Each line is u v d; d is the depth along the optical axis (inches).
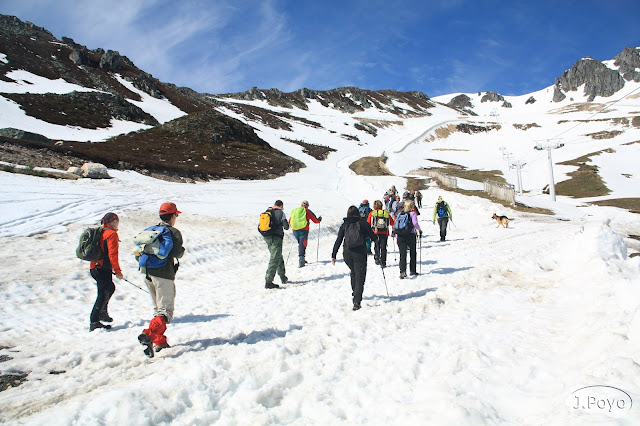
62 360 176.2
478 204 1027.9
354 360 161.8
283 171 1964.8
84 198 639.8
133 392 120.6
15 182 693.3
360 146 3777.1
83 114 2112.5
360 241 261.6
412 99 7642.7
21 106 1897.1
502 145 4355.3
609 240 315.9
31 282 306.5
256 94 5915.4
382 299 283.3
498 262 383.9
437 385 128.3
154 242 191.6
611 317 161.3
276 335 205.3
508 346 163.2
